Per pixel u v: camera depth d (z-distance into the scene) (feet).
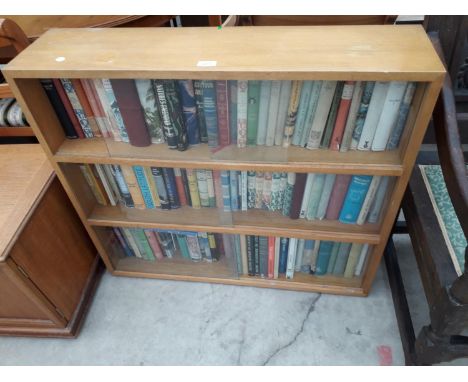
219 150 3.22
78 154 3.29
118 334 4.18
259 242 4.06
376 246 3.72
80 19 3.92
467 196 2.39
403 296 3.98
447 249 3.00
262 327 4.15
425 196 3.40
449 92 2.79
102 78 2.66
